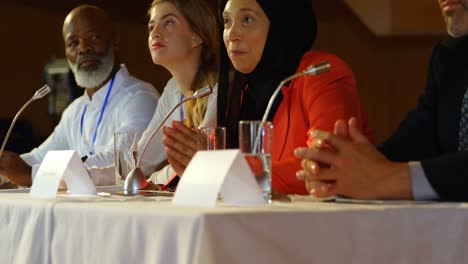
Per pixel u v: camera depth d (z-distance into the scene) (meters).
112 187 4.18
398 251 2.63
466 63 3.66
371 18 14.57
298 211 2.49
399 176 2.96
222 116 4.64
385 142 3.86
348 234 2.56
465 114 3.58
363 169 2.99
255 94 4.48
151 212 2.59
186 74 5.58
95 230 2.84
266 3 4.33
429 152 3.79
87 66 6.88
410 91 14.96
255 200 2.82
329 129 3.97
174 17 5.52
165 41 5.52
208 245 2.36
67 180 3.85
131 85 6.84
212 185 2.75
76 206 2.96
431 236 2.67
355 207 2.66
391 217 2.63
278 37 4.36
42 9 12.87
